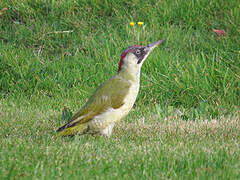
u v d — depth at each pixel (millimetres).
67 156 8375
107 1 19641
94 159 8344
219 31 17625
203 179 7383
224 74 14742
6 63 15883
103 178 7312
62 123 11789
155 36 17672
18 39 17875
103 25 18594
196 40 17812
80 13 19172
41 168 7648
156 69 15203
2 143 9164
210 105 13250
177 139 10305
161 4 19562
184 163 8094
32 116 12312
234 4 19484
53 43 17672
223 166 8070
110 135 10359
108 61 15828
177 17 19141
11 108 13078
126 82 9961
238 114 12969
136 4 19562
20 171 7551
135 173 7656
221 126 11648
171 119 12500
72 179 7227
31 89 14914
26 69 15570
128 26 18141
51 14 18984
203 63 15719
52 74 15688
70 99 14250
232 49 16766
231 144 9805
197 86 14242
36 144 9250
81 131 9883
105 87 9938
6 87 15164
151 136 10742
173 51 16750
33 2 19500
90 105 9836
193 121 12391
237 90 14375
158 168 7949
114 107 9797
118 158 8406
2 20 18875
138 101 14188
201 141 10117
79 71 15703
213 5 19531
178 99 14172
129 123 12047
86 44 17453
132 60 10047
